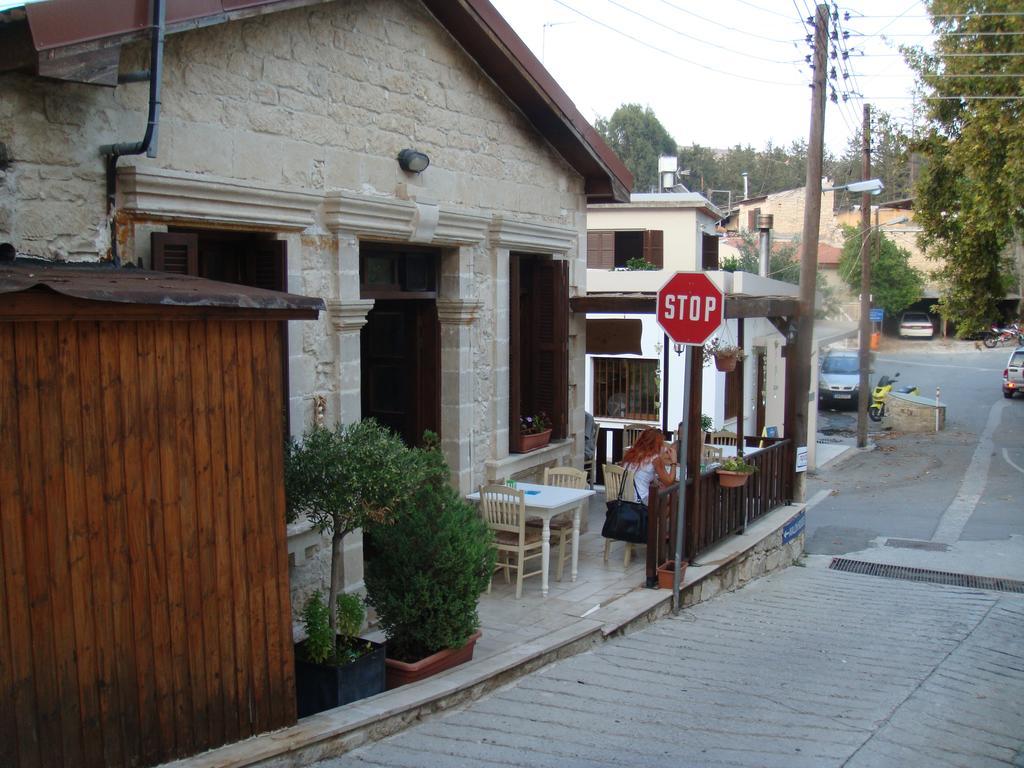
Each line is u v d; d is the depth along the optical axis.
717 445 13.10
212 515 4.48
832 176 66.38
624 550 9.98
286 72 6.58
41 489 3.83
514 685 6.22
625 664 6.89
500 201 9.14
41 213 5.06
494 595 8.23
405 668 5.82
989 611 9.96
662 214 22.16
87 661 3.98
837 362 35.75
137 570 4.17
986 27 20.47
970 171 21.38
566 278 10.22
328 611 5.55
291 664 4.89
